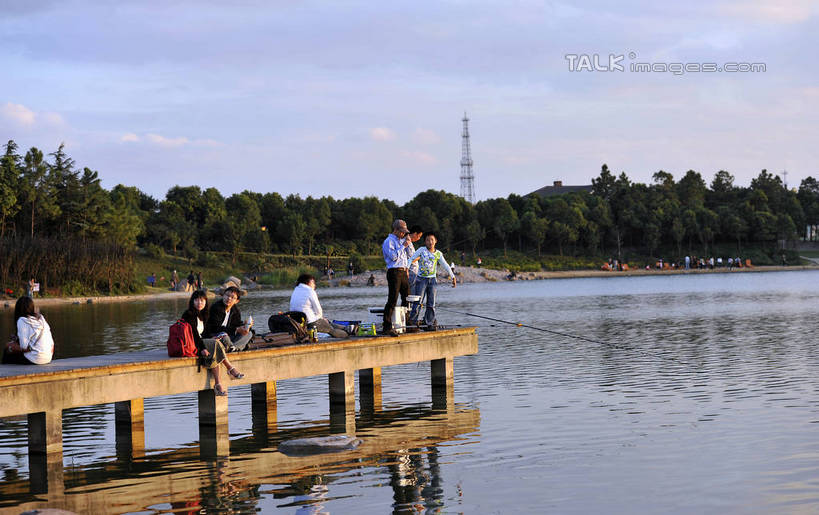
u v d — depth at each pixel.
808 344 22.80
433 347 16.23
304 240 114.56
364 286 82.44
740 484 9.39
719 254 127.81
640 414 13.52
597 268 116.12
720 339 24.61
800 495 8.90
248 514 8.74
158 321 36.47
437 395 15.96
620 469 10.18
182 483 10.01
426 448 11.52
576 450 11.20
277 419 13.95
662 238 130.12
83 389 11.09
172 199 115.19
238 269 95.25
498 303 45.78
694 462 10.42
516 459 10.78
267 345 13.60
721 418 13.03
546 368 19.17
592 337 25.89
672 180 165.50
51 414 10.82
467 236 119.88
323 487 9.67
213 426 12.72
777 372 17.62
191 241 94.38
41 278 59.16
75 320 37.50
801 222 141.12
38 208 70.94
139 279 71.62
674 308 39.00
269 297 59.34
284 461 10.99
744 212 130.75
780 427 12.24
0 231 68.69
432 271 16.53
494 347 23.69
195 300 12.72
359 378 16.78
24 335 11.65
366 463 10.74
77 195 73.75
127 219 82.00
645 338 25.39
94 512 8.96
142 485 9.96
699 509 8.55
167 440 12.50
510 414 13.83
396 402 15.35
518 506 8.82
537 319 33.47
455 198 125.75
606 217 125.56
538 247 121.81
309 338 14.23
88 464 11.09
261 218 117.12
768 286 62.59
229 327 13.41
